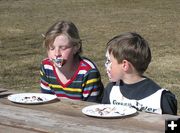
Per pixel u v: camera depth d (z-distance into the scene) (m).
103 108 2.88
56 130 2.53
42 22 17.58
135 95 3.18
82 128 2.51
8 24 17.16
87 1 23.47
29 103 3.04
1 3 23.67
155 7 20.62
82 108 2.95
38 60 10.48
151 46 12.23
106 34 14.54
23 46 12.44
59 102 3.13
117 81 3.28
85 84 3.68
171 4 21.27
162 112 3.08
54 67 3.78
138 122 2.61
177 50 11.59
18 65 9.94
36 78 8.77
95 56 10.90
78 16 18.98
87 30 15.38
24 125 2.67
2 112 2.88
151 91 3.13
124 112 2.78
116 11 19.98
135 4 21.75
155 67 9.51
